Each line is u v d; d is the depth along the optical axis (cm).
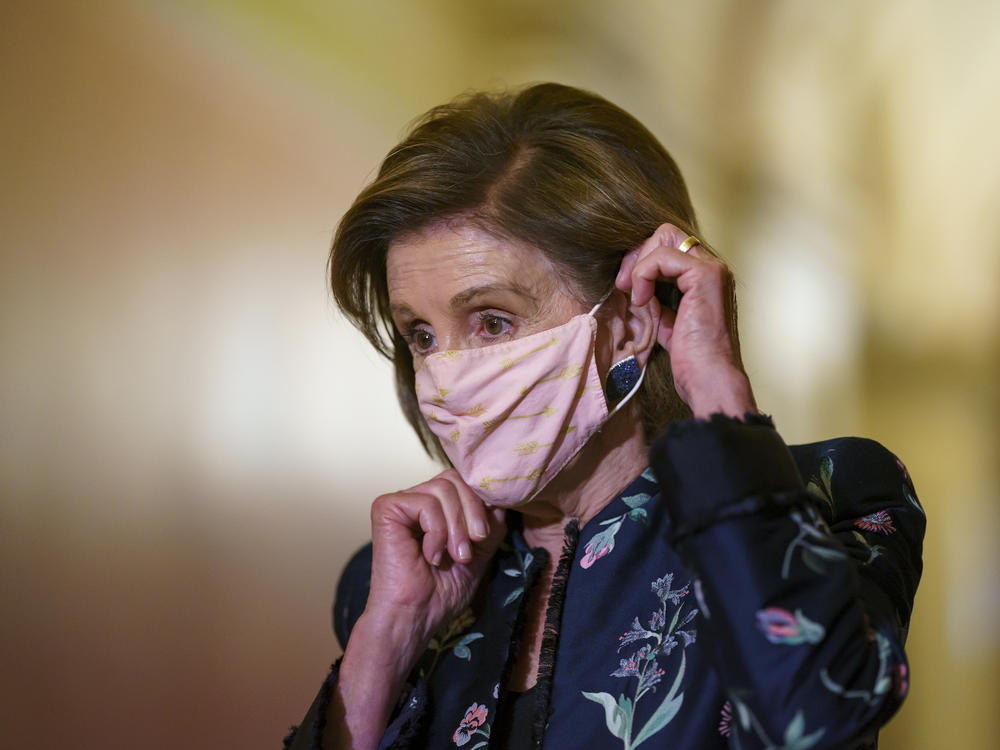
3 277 693
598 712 235
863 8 827
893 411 816
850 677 186
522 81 783
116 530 680
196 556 685
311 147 725
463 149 260
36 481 680
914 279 834
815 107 842
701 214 831
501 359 256
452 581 277
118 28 714
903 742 758
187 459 692
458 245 256
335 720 262
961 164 834
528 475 261
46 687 659
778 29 833
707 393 224
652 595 249
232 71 722
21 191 700
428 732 258
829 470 256
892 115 845
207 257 709
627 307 270
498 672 257
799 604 190
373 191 263
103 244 702
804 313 828
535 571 273
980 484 804
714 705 221
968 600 787
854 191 840
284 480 697
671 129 828
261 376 703
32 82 706
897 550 241
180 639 674
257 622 680
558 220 254
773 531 197
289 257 715
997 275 824
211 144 717
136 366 696
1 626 662
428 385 268
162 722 665
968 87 839
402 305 267
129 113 711
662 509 264
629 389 270
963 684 769
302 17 733
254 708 672
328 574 691
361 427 704
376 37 748
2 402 684
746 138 838
